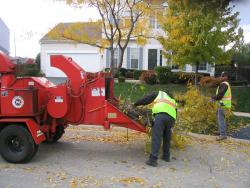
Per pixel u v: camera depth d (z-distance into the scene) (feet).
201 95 38.73
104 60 109.81
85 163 25.22
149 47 108.58
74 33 45.83
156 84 82.74
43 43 118.52
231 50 68.80
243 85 90.17
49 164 24.85
